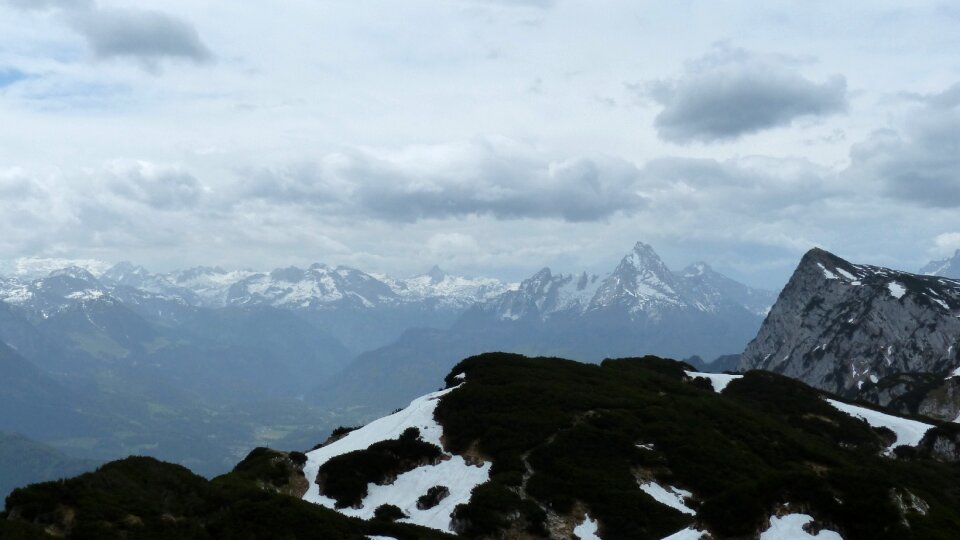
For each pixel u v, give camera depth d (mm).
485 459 96500
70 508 58094
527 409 107750
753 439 109062
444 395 116875
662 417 108688
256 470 92250
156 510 61406
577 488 87438
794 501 59344
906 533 54156
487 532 80125
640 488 89188
